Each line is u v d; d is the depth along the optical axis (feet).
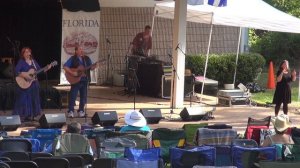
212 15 56.85
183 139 31.30
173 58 52.80
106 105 53.06
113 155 27.99
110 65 67.56
